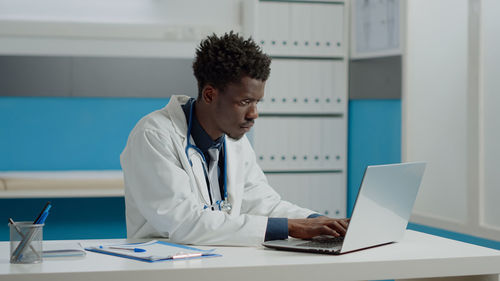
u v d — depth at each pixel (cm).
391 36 327
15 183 290
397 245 143
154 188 146
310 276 120
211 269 115
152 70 365
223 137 161
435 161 305
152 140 150
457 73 289
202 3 371
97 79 359
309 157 356
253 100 147
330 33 356
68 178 299
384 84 332
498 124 261
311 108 355
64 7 356
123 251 129
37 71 353
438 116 302
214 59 146
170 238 145
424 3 312
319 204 358
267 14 347
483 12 268
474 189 273
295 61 352
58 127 363
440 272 127
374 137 342
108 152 370
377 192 130
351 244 130
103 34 355
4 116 356
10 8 349
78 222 338
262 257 126
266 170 352
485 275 136
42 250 123
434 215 306
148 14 365
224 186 164
